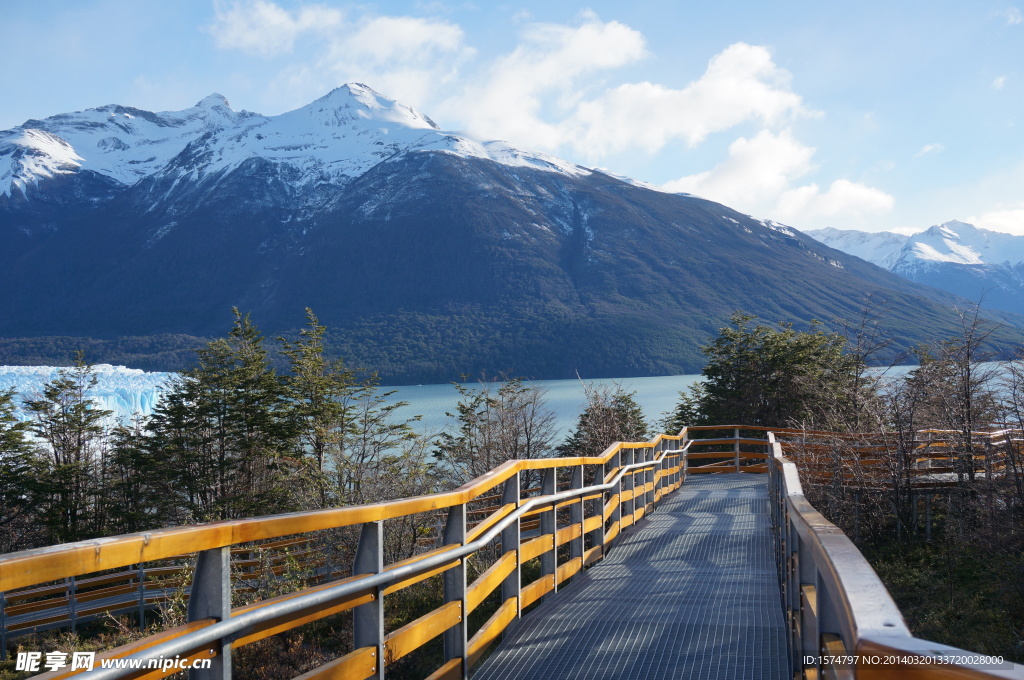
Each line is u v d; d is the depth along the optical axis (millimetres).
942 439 15805
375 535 3795
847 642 1431
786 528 5672
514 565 6211
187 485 39219
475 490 5031
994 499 12969
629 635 5867
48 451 44250
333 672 3402
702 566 8984
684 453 20047
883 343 24703
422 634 4262
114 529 42625
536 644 5672
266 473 37438
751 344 35562
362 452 27594
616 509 10875
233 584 11781
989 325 15180
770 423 34188
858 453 16141
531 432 27391
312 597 3170
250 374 38844
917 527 16188
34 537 42125
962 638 9422
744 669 5000
